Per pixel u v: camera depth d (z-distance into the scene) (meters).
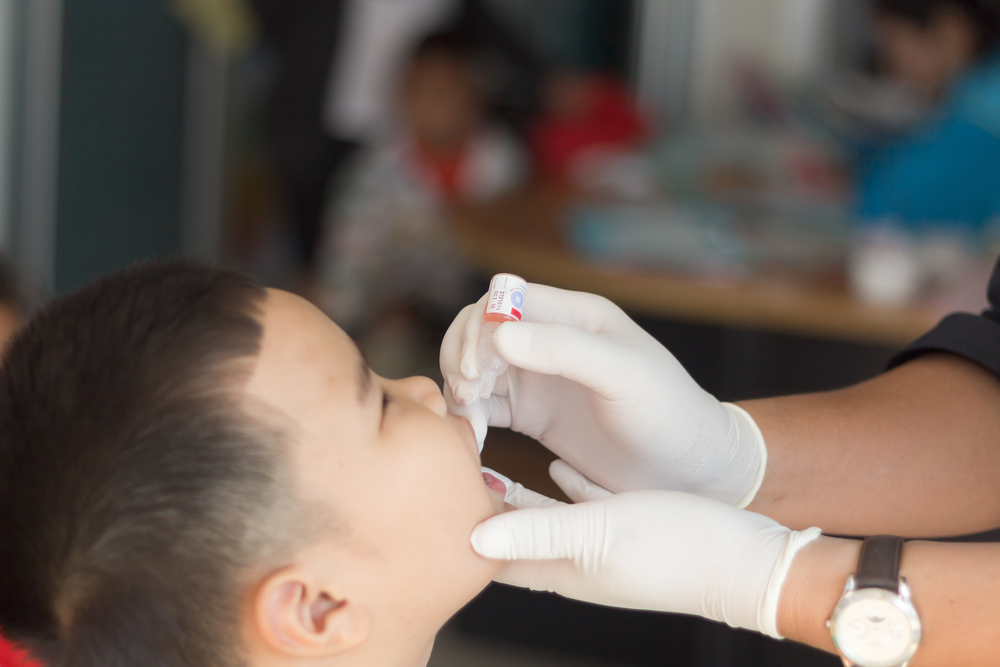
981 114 2.29
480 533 0.78
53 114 2.93
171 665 0.67
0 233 2.82
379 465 0.73
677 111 5.53
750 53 5.38
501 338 0.79
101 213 3.30
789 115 3.21
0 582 0.68
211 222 4.01
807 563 0.74
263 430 0.67
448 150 3.60
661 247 2.28
